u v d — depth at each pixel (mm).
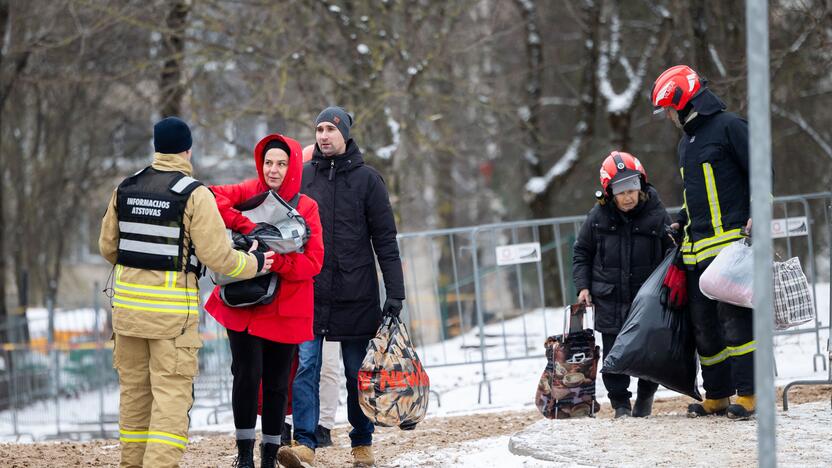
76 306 30953
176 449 8766
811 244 16734
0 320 32344
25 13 32562
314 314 10461
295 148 9742
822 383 11633
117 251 9219
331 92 28375
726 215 11094
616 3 32281
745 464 8727
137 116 41625
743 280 10711
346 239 10570
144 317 8781
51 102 42562
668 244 12320
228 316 9539
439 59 27844
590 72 32656
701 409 11742
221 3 28734
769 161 6051
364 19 26672
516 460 9852
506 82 38031
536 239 18234
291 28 27641
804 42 23906
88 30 28625
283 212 9484
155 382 8875
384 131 27344
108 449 13016
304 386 10523
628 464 9016
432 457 10820
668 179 36000
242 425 9562
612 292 12375
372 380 10133
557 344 12414
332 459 11320
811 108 33781
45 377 27688
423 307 27094
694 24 24484
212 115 29094
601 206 12516
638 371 11570
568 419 11664
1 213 37094
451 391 18297
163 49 32281
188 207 8891
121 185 9031
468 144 40281
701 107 11164
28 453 12516
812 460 8781
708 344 11531
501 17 34188
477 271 17641
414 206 50562
